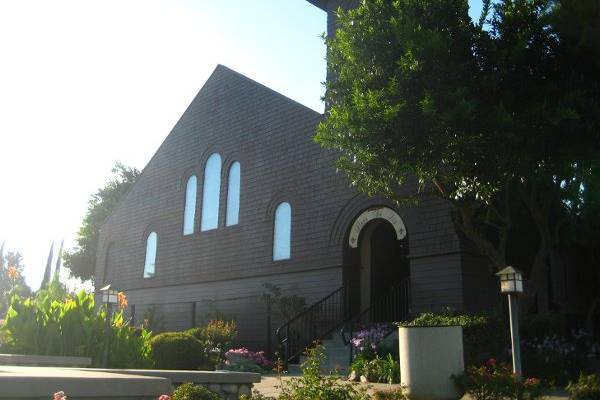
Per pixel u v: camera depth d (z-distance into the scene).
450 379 7.49
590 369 12.18
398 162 11.51
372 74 11.74
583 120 10.84
